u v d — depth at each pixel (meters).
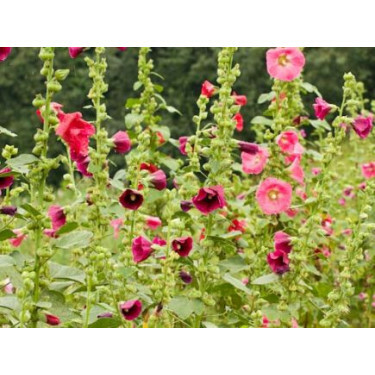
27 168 3.16
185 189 3.64
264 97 4.07
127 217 3.42
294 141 3.78
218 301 4.07
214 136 3.66
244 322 3.48
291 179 4.03
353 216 4.85
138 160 3.39
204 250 3.40
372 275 4.47
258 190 3.63
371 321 4.50
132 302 3.16
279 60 3.72
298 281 3.47
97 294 3.31
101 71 3.50
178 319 3.41
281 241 3.49
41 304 3.05
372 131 5.16
